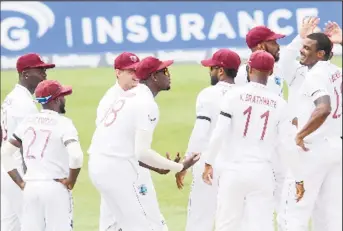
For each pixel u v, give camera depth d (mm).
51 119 25797
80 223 33188
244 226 25453
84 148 45562
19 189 27578
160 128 48781
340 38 30438
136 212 25438
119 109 25484
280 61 29984
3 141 27859
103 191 25578
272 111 24953
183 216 33906
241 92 24984
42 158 25578
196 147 27562
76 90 57688
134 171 25406
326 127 26500
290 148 25094
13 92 27969
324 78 26078
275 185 27953
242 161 24875
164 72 26062
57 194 25500
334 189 26906
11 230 28500
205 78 60375
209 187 28125
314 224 27781
